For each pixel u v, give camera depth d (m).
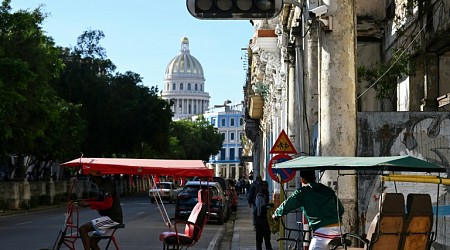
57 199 56.44
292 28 22.53
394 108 21.58
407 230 9.28
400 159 9.26
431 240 9.62
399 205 9.17
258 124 66.44
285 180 17.92
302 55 21.92
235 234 29.34
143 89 78.62
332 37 13.83
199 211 15.40
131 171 15.28
